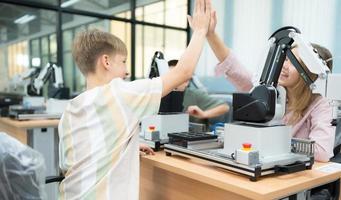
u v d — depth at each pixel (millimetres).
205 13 1103
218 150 1057
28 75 3166
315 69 975
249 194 793
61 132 999
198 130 1396
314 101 1299
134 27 4477
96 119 934
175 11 4820
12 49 3717
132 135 968
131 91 949
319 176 930
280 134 981
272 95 923
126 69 1110
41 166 771
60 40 3893
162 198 1299
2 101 3096
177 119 1324
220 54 1398
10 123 2572
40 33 3859
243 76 1440
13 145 735
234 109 1005
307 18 3301
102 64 1050
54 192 1657
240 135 972
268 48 1042
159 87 974
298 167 934
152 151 1207
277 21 3611
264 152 938
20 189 724
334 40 3074
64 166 997
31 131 2570
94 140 927
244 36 3988
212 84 4254
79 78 3783
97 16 4152
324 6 3145
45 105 2955
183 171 984
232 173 938
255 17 3852
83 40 1064
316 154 1114
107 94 947
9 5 3619
